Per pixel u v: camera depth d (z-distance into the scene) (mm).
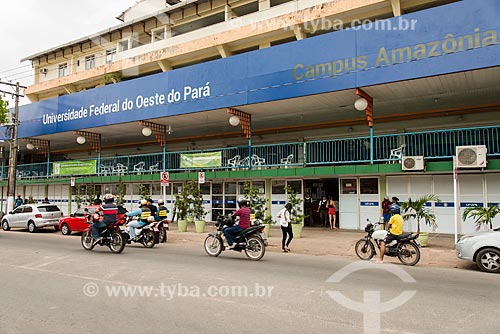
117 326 5191
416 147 17688
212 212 21781
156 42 25625
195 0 23156
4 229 21438
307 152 19000
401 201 16375
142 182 24250
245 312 5781
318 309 5922
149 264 9875
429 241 13891
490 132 17984
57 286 7480
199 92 18719
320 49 15406
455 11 12805
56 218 20406
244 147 19469
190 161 20969
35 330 5066
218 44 21547
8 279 8141
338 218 18484
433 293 6934
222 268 9336
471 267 9781
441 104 17859
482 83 14164
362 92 15211
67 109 24469
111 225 12133
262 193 20094
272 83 16516
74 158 34656
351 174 16719
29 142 28656
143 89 20859
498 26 12086
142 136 26578
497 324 5234
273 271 8961
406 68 13570
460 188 15250
